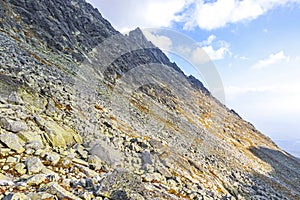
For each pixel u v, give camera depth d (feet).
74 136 43.65
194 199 41.70
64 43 158.92
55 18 180.04
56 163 32.32
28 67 75.31
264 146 252.62
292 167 211.82
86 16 214.07
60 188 24.71
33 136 36.14
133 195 27.48
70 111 55.47
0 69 58.75
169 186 41.37
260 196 72.33
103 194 26.37
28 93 52.47
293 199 99.25
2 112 37.65
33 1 171.63
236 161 118.52
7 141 31.73
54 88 66.08
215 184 61.41
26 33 142.92
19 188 23.77
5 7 151.53
